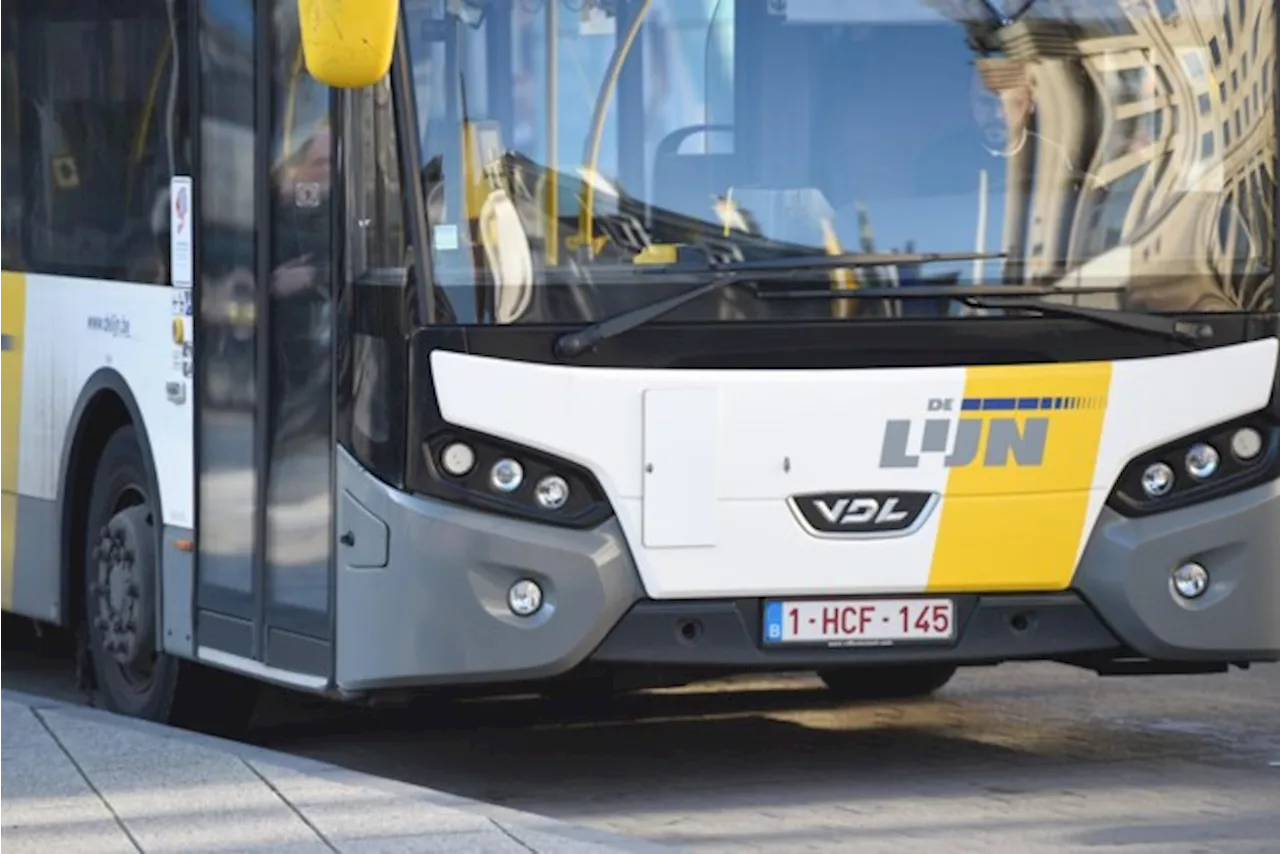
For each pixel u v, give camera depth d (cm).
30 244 1692
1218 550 1313
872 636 1287
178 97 1478
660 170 1277
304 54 1275
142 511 1541
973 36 1298
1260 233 1323
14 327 1712
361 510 1283
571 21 1277
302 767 1261
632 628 1270
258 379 1377
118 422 1603
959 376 1280
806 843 1198
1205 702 1630
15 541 1705
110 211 1577
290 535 1347
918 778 1366
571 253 1266
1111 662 1373
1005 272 1292
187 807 1171
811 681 1722
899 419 1277
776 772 1391
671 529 1262
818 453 1271
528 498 1262
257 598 1383
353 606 1291
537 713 1606
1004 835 1212
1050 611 1302
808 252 1280
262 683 1514
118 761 1279
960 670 1773
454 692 1350
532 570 1259
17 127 1714
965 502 1283
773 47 1290
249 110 1391
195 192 1453
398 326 1267
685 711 1608
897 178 1289
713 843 1202
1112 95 1309
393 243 1271
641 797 1323
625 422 1259
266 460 1370
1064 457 1291
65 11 1641
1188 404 1305
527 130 1272
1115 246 1303
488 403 1256
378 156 1275
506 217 1266
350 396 1288
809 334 1272
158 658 1516
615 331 1257
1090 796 1310
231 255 1409
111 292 1567
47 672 1855
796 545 1271
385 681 1280
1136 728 1534
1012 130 1300
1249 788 1334
